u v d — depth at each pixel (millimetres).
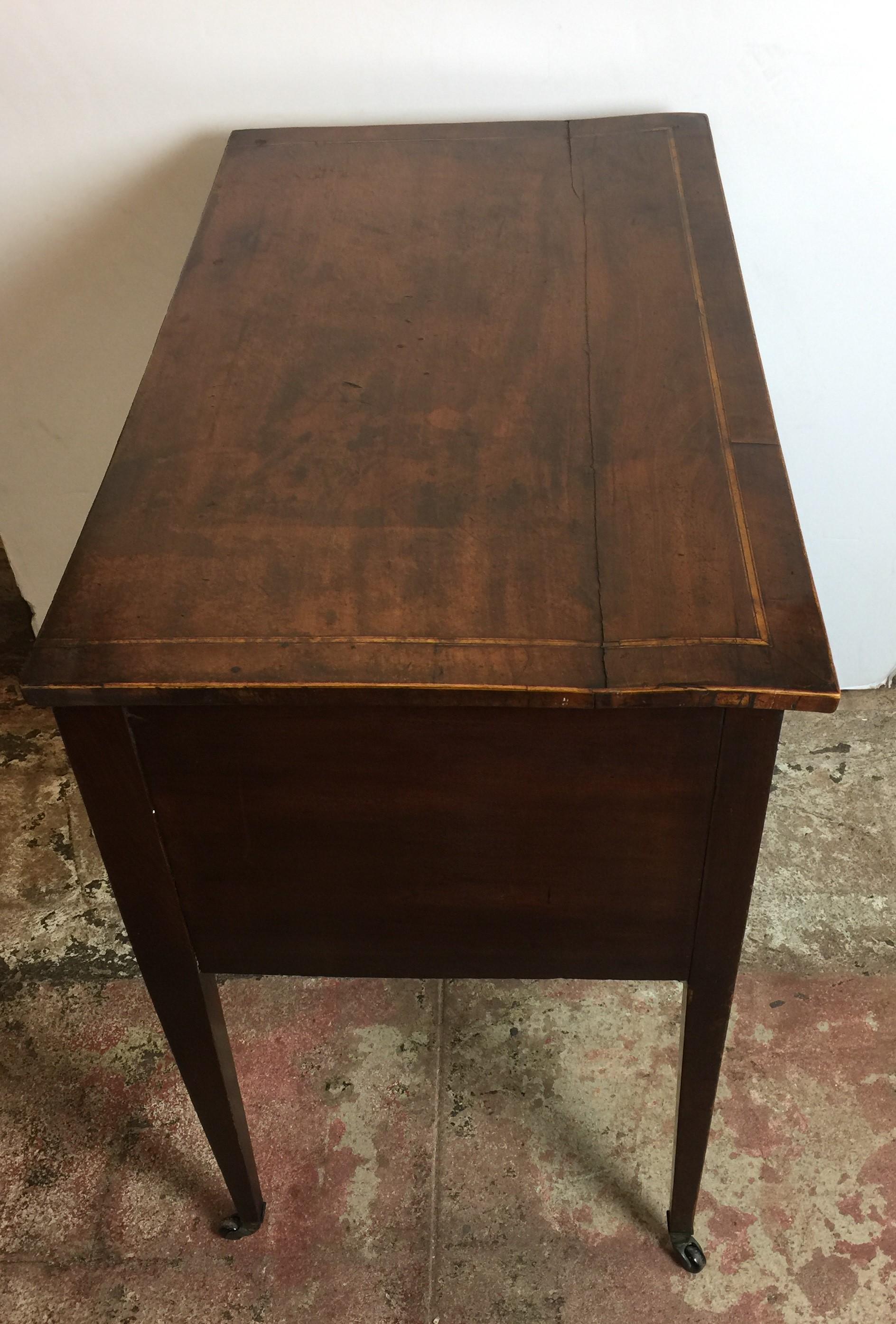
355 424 909
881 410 1558
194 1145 1305
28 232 1446
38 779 1731
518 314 1022
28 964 1492
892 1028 1378
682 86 1301
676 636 721
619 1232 1212
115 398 1608
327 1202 1248
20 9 1257
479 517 817
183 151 1377
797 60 1266
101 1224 1239
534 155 1255
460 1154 1281
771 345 1507
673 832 809
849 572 1729
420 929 910
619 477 847
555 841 824
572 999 1428
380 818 815
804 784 1673
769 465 852
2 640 1961
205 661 714
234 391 947
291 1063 1373
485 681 694
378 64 1299
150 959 936
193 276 1090
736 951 896
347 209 1179
